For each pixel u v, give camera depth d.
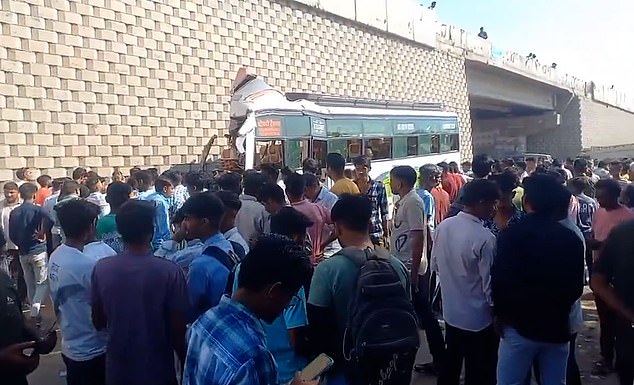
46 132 12.82
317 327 3.30
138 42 15.07
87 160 13.76
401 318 3.06
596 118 53.84
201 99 17.05
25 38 12.41
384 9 26.59
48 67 12.88
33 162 12.55
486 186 4.39
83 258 3.95
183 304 3.52
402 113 18.23
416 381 5.72
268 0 19.81
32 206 7.96
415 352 3.11
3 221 8.37
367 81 25.48
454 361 4.61
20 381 2.96
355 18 24.41
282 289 2.33
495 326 3.97
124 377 3.45
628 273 3.45
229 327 2.24
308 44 21.80
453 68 33.25
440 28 31.94
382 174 16.70
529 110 50.59
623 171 10.80
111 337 3.49
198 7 16.94
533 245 3.68
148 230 3.58
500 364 3.90
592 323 7.61
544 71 44.16
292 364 3.33
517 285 3.72
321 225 5.62
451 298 4.49
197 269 3.69
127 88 14.77
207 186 8.20
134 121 14.96
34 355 3.02
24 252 7.89
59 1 13.12
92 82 13.88
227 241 3.94
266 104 12.69
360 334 3.02
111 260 3.56
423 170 7.81
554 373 3.81
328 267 3.32
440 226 4.59
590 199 7.59
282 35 20.47
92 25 13.86
